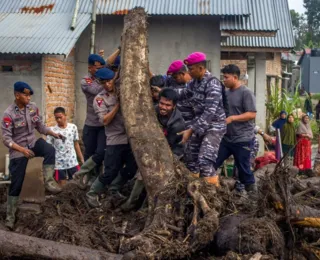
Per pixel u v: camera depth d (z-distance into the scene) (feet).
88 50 42.68
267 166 30.58
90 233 19.70
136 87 21.40
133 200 21.62
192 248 16.46
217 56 43.14
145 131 20.51
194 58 20.84
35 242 17.29
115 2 41.63
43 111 35.58
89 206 22.38
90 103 24.48
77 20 38.96
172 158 19.90
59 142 29.48
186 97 22.33
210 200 17.90
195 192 17.67
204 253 17.39
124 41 22.40
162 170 19.39
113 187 23.38
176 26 43.14
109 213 21.81
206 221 16.43
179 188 18.29
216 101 20.66
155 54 43.45
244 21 42.01
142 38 22.35
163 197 18.26
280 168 18.39
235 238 16.78
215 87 20.77
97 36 43.14
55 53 33.55
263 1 44.21
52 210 22.08
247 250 16.47
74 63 42.34
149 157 19.75
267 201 18.12
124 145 22.04
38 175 26.37
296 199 19.89
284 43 48.57
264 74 51.08
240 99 23.95
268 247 16.76
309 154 44.19
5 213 24.17
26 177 26.32
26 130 23.35
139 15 22.74
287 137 45.73
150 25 43.24
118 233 19.61
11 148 22.58
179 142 21.52
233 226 17.28
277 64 80.84
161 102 21.18
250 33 41.91
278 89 72.33
